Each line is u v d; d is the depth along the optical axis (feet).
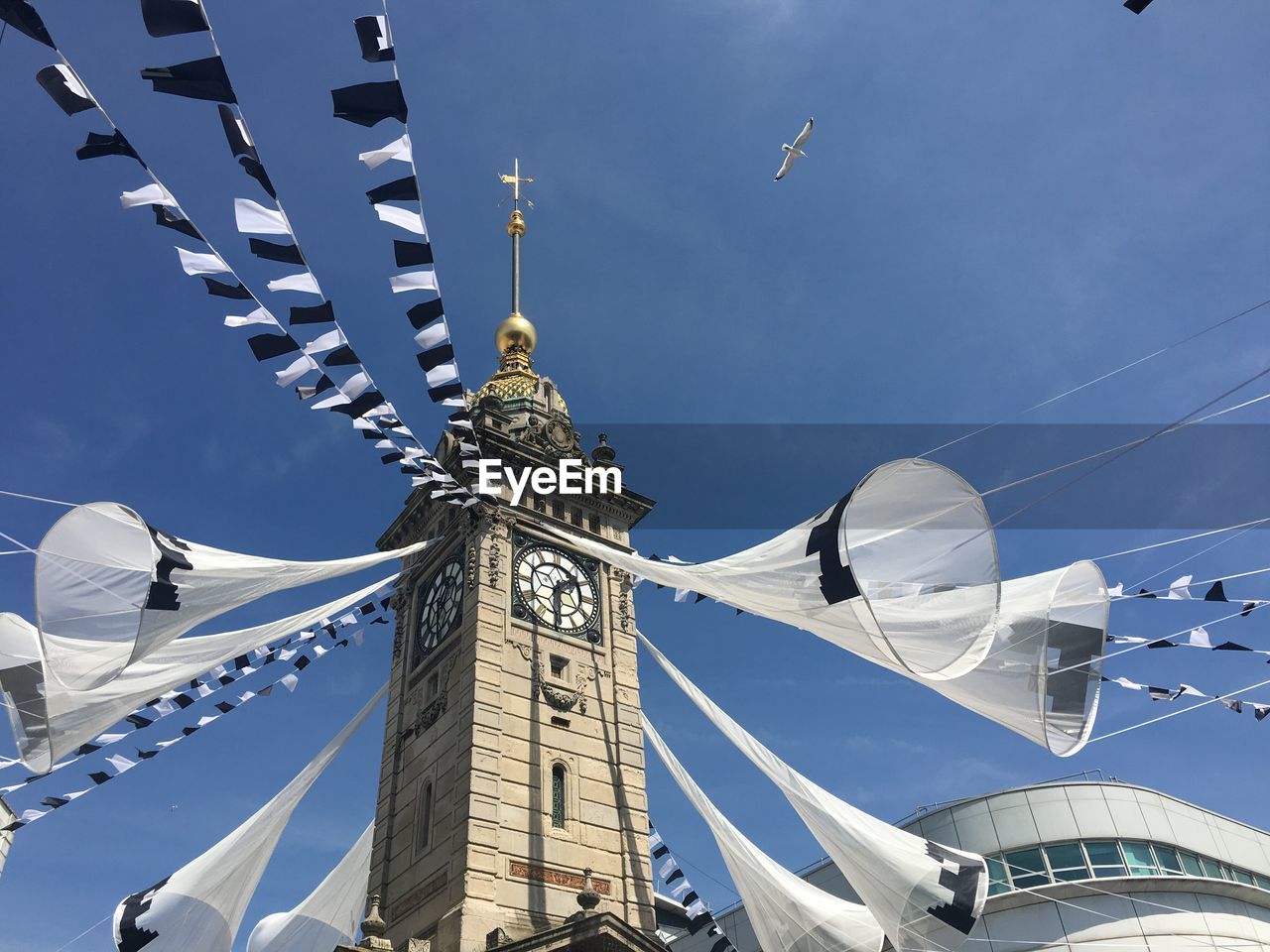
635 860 115.34
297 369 70.79
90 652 64.28
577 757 119.75
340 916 112.47
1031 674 65.92
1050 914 159.02
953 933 90.94
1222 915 159.33
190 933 95.20
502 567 131.23
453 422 76.33
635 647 137.18
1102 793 170.81
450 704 121.90
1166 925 155.22
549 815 112.47
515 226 186.91
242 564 76.33
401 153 59.62
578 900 100.17
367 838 122.31
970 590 61.87
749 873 108.58
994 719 68.90
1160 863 164.14
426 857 112.06
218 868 98.22
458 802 109.70
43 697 68.28
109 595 64.90
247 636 87.81
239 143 53.36
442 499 87.35
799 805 102.22
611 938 97.40
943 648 61.77
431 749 122.01
